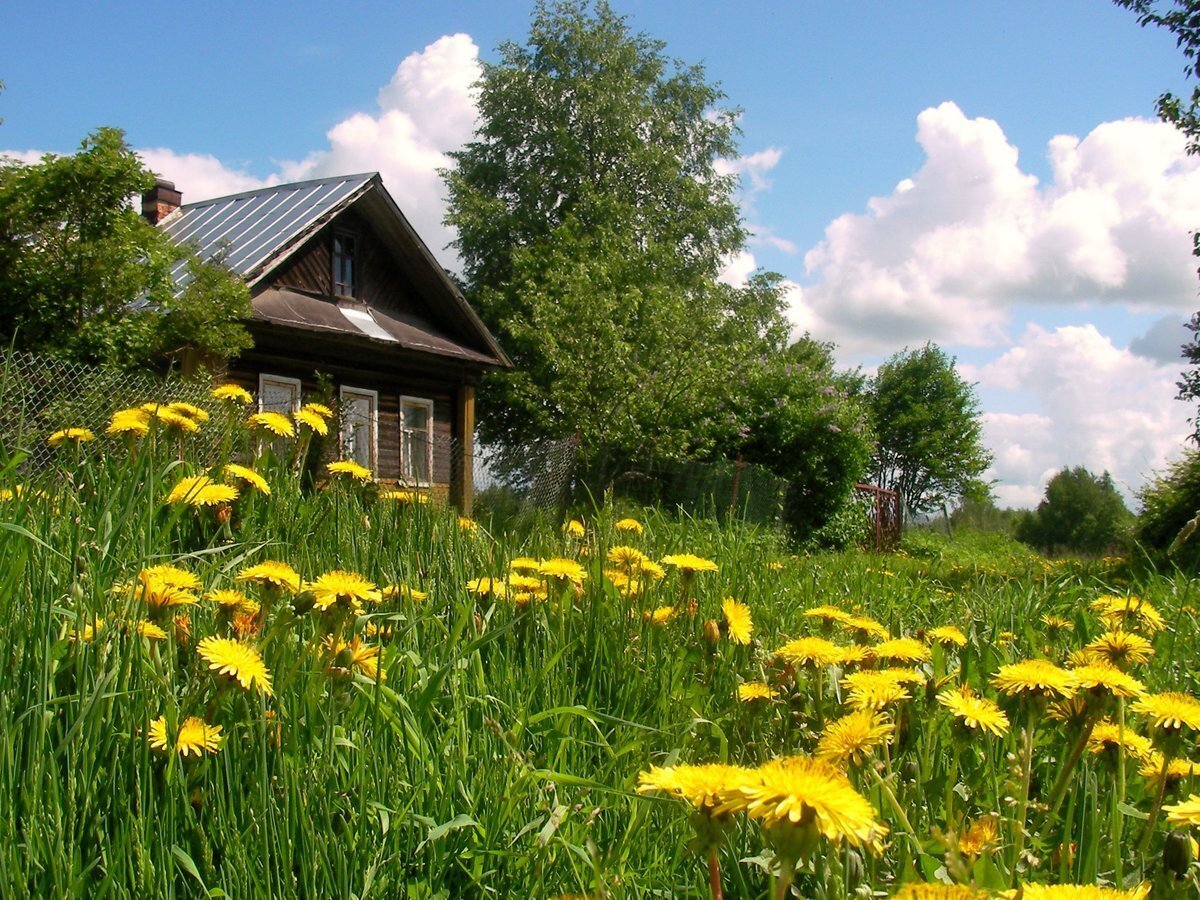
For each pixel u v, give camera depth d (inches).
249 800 58.9
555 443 330.3
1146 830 57.5
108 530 87.8
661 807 67.6
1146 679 103.3
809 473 745.0
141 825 54.8
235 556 108.1
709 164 1205.1
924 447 1622.8
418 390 666.2
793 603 137.6
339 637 71.1
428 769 68.1
